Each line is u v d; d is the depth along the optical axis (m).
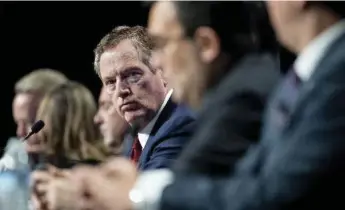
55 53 10.52
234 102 3.01
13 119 10.47
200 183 2.89
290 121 2.80
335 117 2.68
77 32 10.42
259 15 3.24
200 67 3.13
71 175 3.27
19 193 5.18
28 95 7.88
